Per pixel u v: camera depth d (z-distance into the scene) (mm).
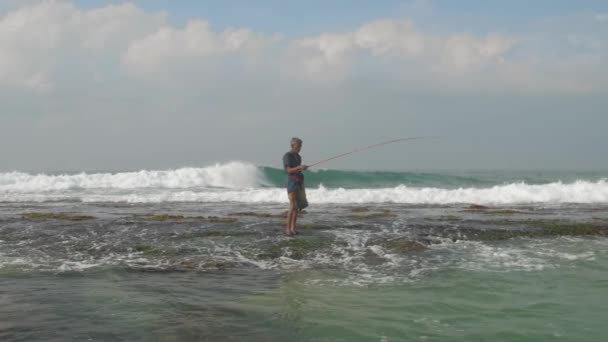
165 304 5535
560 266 7734
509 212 14703
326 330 4750
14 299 5652
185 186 27484
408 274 7215
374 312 5328
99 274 6984
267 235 9773
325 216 13180
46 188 25344
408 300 5816
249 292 6156
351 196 19766
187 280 6738
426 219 12461
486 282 6699
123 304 5512
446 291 6234
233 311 5324
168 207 16328
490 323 4969
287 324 4910
